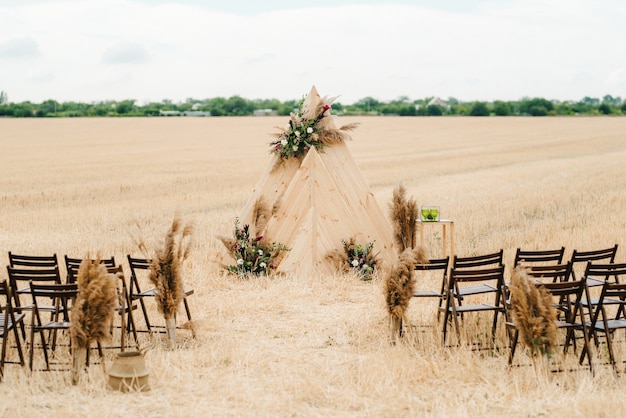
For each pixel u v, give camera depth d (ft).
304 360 29.45
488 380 26.50
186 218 70.13
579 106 452.76
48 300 39.09
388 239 50.37
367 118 334.03
